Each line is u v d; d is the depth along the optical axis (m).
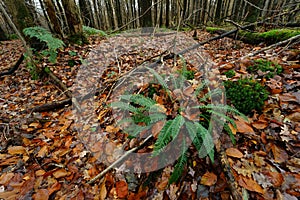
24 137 2.73
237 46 5.02
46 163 2.30
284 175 1.51
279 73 2.52
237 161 1.66
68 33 6.43
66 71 4.45
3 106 3.58
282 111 1.99
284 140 1.74
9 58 6.29
